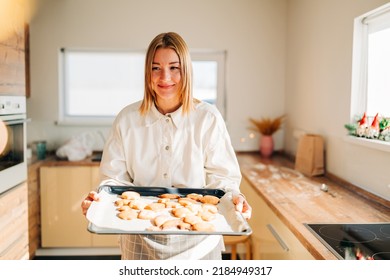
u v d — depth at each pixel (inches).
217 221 51.1
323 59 105.6
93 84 145.3
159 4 138.3
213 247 57.1
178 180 60.7
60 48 139.9
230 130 145.3
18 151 86.8
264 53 142.4
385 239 55.6
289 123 137.9
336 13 96.8
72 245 126.2
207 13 139.6
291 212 68.8
